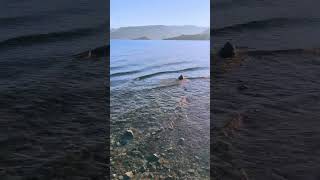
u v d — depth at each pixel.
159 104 8.66
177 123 7.44
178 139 6.96
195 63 14.05
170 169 6.43
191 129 7.24
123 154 6.69
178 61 14.23
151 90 10.10
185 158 6.60
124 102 8.89
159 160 6.48
